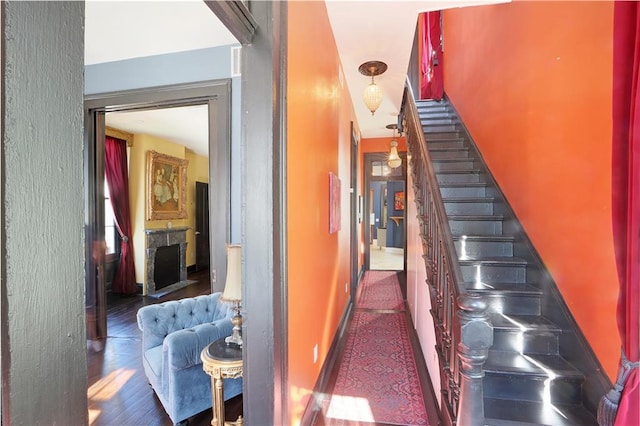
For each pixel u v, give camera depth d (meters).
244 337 1.47
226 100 2.73
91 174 3.22
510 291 2.46
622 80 1.27
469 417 1.44
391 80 4.29
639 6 1.19
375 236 12.41
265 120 1.44
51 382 0.48
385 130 6.96
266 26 1.43
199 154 7.91
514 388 1.99
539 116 2.53
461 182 3.82
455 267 1.75
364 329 3.93
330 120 2.95
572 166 2.12
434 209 2.24
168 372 2.16
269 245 1.44
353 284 5.22
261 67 1.44
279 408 1.49
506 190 3.15
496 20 3.34
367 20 2.83
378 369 2.95
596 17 1.88
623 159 1.29
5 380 0.43
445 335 1.91
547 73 2.42
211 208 2.79
